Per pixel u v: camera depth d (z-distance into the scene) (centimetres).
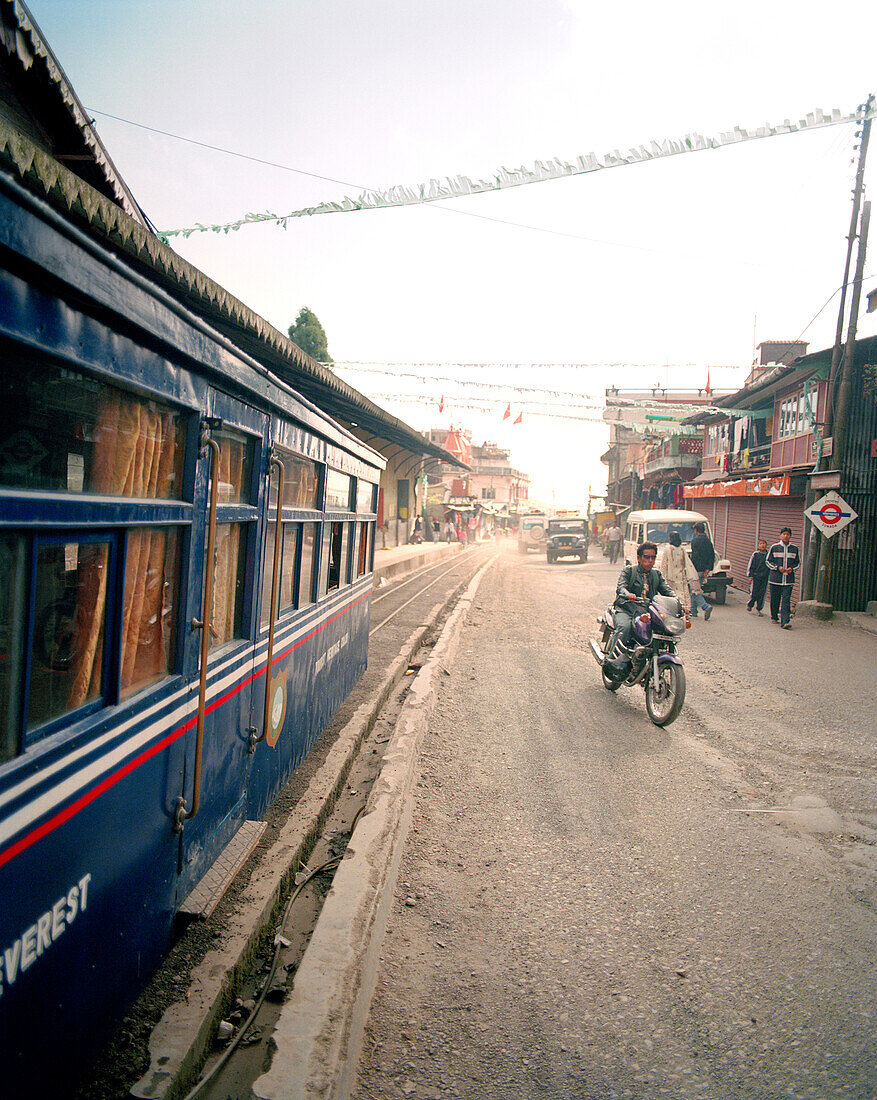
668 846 441
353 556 724
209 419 296
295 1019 253
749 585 1925
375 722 690
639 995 304
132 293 221
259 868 373
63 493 201
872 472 1510
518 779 546
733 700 789
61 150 657
